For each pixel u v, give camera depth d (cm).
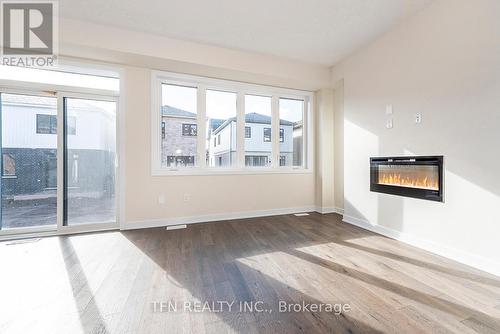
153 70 327
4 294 162
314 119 437
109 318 138
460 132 211
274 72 352
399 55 269
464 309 146
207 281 182
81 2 230
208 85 367
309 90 429
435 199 232
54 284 176
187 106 358
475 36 199
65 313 143
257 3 235
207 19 260
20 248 249
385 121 288
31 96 292
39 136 297
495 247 188
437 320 136
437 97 229
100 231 309
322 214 411
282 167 423
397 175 276
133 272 195
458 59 212
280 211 412
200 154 362
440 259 219
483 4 193
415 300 156
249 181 391
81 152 311
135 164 321
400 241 270
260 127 408
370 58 311
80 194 311
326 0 231
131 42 278
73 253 235
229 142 385
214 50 318
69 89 298
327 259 221
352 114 342
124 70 312
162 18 257
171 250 245
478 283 176
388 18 260
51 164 302
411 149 255
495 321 135
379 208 301
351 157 346
